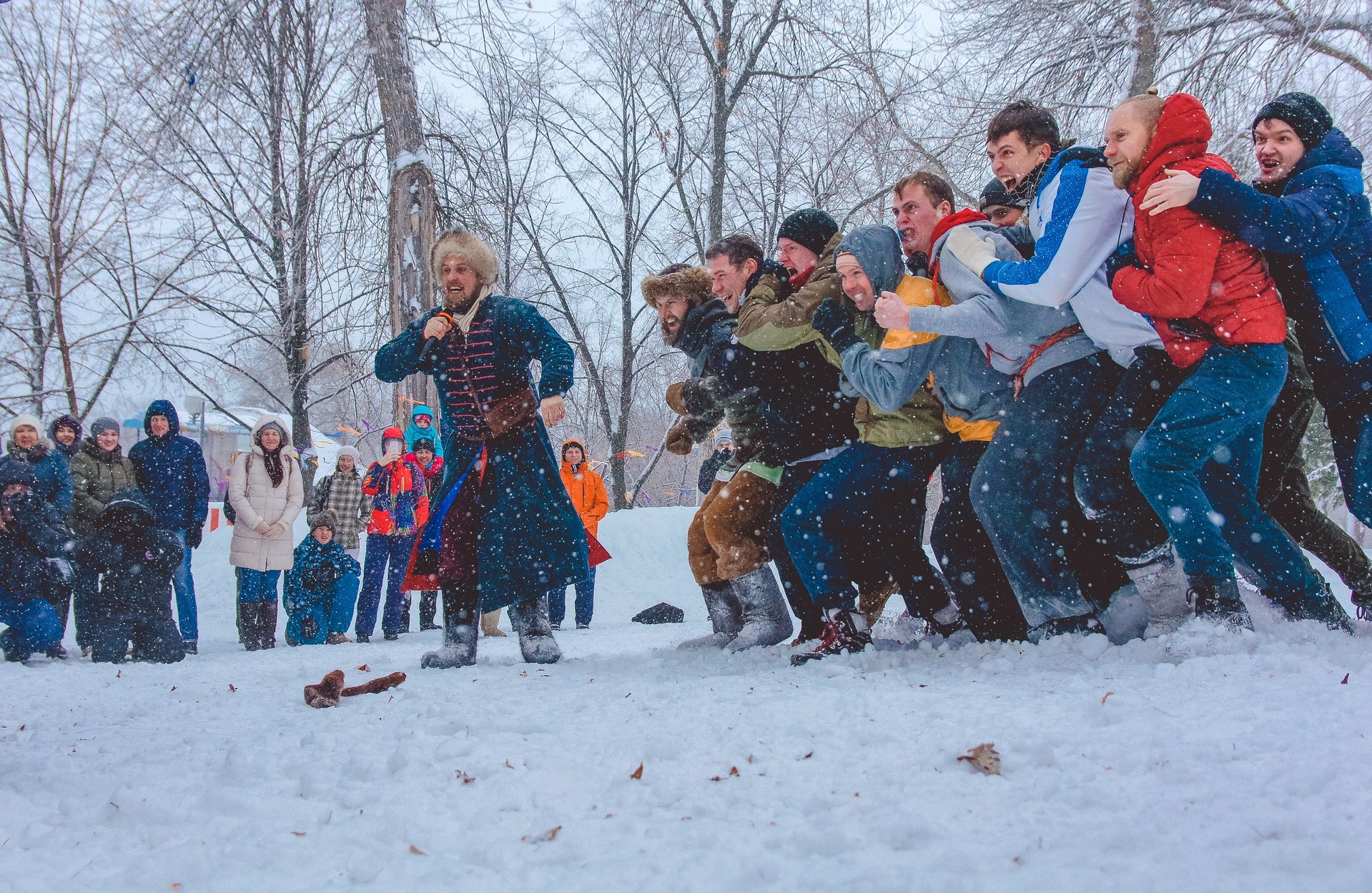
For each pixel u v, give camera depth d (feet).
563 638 23.80
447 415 14.98
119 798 6.32
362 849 5.40
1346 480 11.87
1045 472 10.72
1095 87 38.09
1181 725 6.89
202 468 25.50
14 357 54.13
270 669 16.75
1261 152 11.78
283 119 46.47
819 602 12.55
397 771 6.95
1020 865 4.61
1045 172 10.93
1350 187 10.75
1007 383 11.42
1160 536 11.02
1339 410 11.68
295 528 39.73
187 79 34.14
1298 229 10.04
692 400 14.71
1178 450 10.12
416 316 36.17
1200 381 10.17
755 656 13.37
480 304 14.98
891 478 12.36
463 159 49.03
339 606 27.14
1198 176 9.87
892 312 10.75
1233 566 10.59
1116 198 10.30
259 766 7.13
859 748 6.89
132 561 21.75
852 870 4.66
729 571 14.49
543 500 14.61
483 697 10.32
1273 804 5.16
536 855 5.20
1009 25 38.42
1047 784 5.74
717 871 4.76
